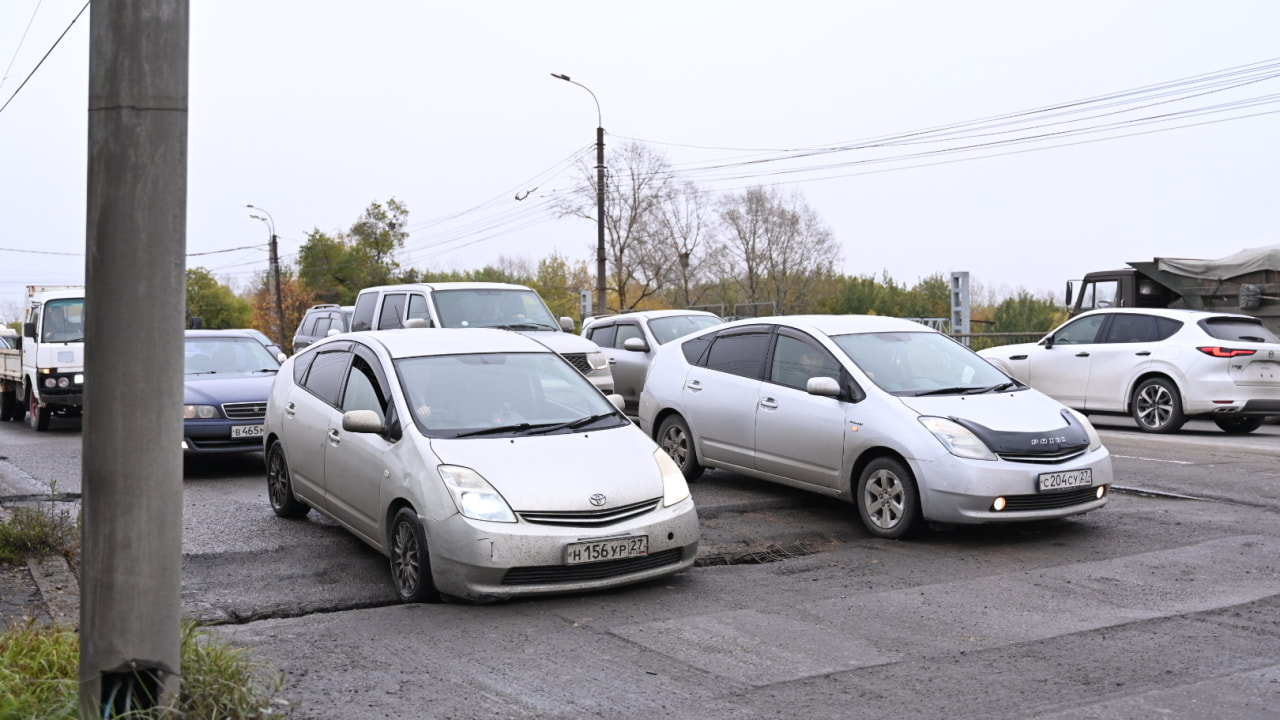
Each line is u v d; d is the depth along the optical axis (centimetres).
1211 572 672
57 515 840
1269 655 510
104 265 360
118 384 360
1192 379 1407
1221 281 1884
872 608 600
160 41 362
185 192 370
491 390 712
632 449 671
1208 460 1145
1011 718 430
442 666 500
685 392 986
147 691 369
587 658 512
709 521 846
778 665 501
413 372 714
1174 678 478
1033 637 543
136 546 364
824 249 6562
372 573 696
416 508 618
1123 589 636
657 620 578
